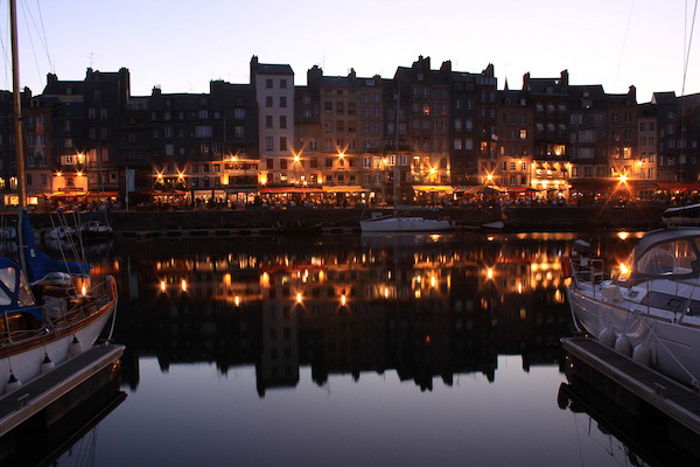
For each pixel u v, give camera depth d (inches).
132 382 569.0
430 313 856.9
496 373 585.0
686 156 3538.4
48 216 2417.6
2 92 3078.2
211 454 419.5
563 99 3526.1
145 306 919.7
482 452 420.2
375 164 3211.1
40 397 410.9
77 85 3405.5
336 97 3191.4
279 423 471.5
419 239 2145.7
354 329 765.9
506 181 3437.5
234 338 725.9
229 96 3174.2
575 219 2765.7
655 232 549.0
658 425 434.0
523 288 1055.0
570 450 422.3
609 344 534.3
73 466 404.2
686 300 476.4
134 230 2504.9
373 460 410.3
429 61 3324.3
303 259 1535.4
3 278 478.3
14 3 616.7
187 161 3095.5
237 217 2600.9
